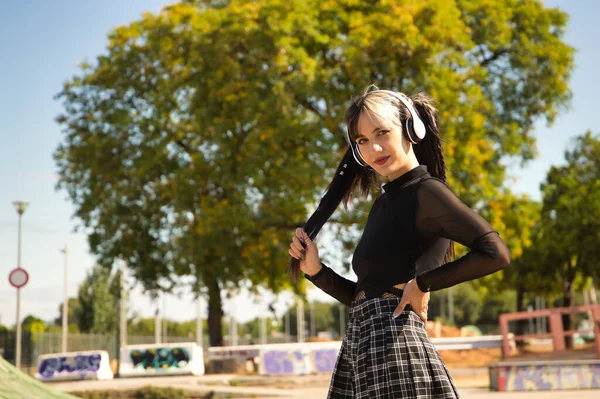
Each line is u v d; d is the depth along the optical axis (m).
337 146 25.19
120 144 29.47
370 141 2.68
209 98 26.30
